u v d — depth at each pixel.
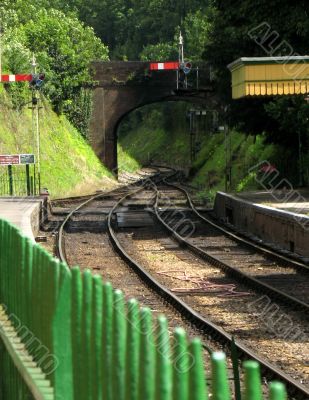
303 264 24.50
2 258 11.81
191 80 75.69
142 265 25.00
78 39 84.88
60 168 65.69
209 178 69.56
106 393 6.12
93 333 6.41
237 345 13.20
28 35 77.94
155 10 153.50
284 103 42.62
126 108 81.00
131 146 151.50
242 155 67.88
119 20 164.88
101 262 25.70
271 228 31.67
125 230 36.09
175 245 30.44
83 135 81.12
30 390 7.66
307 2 40.09
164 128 139.00
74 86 78.75
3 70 62.75
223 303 18.33
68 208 49.44
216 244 30.58
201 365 4.91
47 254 8.09
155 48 130.00
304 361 12.93
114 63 80.56
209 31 50.75
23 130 63.22
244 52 44.78
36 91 67.00
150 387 5.38
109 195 60.06
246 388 4.64
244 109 47.00
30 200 41.59
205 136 104.44
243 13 41.59
